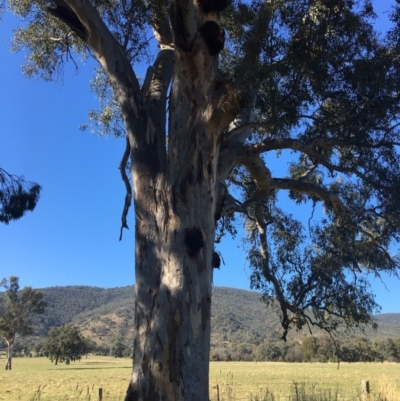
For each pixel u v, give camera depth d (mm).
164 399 6773
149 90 9250
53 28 12930
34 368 72625
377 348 86375
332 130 10828
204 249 7402
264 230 12523
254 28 9953
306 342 76000
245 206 10375
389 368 56781
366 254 11641
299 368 56812
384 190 10867
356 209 11617
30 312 69625
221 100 7645
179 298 7066
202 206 7543
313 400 13523
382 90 10359
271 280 12250
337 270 11750
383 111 10422
